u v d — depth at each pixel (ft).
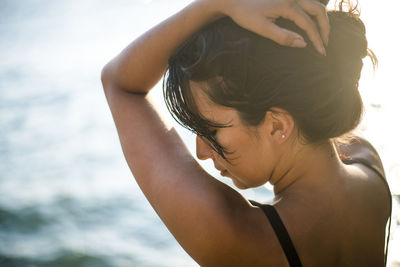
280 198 2.55
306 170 2.53
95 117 20.92
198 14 2.37
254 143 2.42
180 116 2.47
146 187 2.54
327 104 2.29
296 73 2.21
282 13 2.15
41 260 12.28
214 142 2.46
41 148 18.34
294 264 2.41
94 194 15.20
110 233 13.16
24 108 22.41
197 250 2.39
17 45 35.19
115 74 2.78
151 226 13.47
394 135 7.11
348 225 2.58
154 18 34.88
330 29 2.31
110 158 17.46
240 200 2.46
